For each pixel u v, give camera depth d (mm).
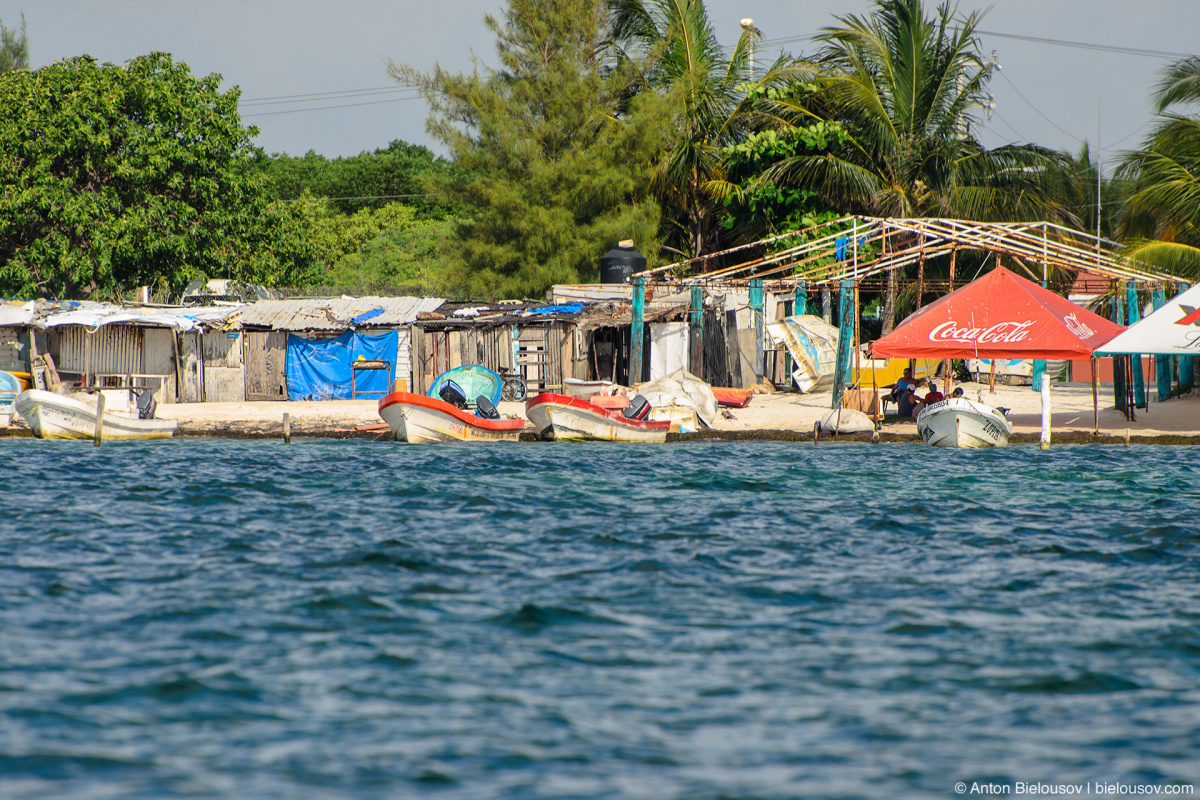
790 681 39625
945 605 49625
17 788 30797
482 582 52938
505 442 119062
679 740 34531
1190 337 110250
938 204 174250
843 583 53500
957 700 37969
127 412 131125
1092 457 104750
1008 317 116312
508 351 151875
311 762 32750
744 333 161875
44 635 43719
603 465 97312
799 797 30891
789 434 120562
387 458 101938
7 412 128375
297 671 40125
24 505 73688
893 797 31016
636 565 56719
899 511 73188
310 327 152875
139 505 74250
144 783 31297
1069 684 39469
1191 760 33375
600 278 176250
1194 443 115125
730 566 56781
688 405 124938
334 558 57656
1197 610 48969
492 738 34500
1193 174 147125
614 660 41719
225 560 57094
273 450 109500
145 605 48250
